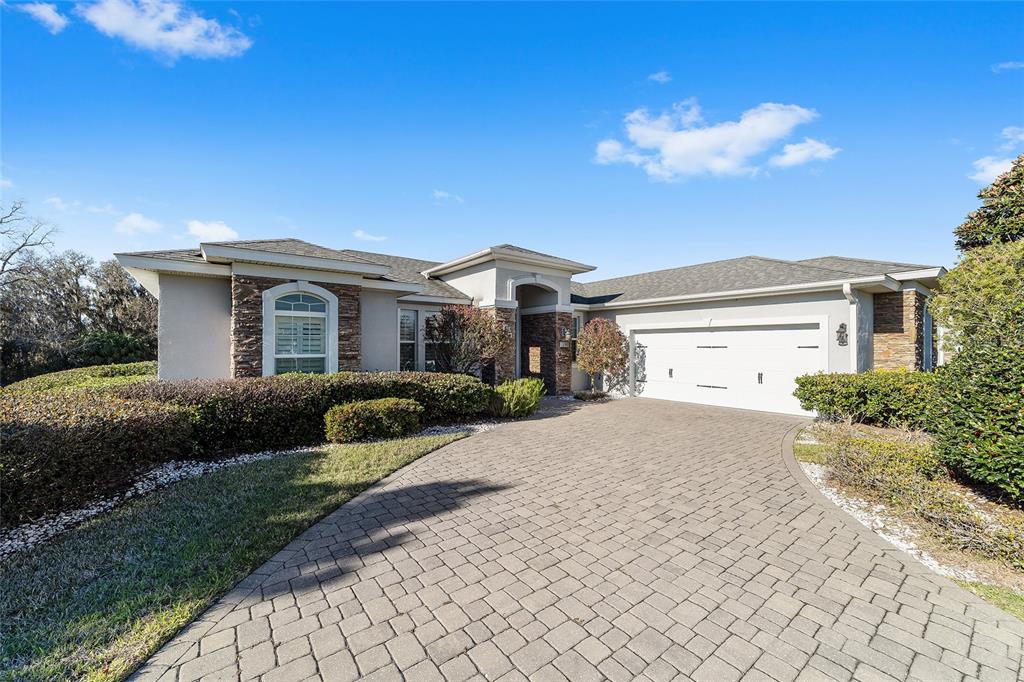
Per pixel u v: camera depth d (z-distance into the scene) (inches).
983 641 113.9
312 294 429.1
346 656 106.2
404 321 575.8
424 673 100.9
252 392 304.2
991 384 199.8
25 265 1025.5
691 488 236.8
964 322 216.1
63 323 1072.2
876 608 128.5
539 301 676.7
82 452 191.8
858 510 206.8
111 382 523.2
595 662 105.2
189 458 282.2
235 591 134.4
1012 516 173.6
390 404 346.0
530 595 134.0
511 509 204.8
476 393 422.6
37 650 105.7
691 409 520.7
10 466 165.8
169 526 178.5
